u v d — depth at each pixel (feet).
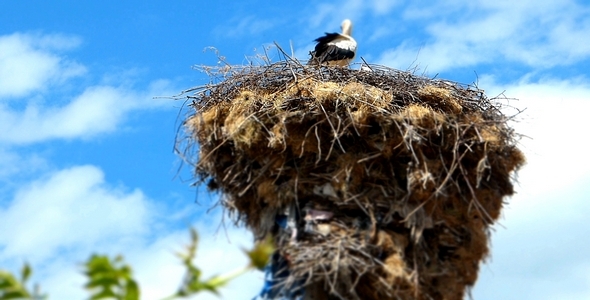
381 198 33.14
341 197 33.19
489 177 33.91
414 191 33.12
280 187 33.60
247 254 16.62
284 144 33.58
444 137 34.24
